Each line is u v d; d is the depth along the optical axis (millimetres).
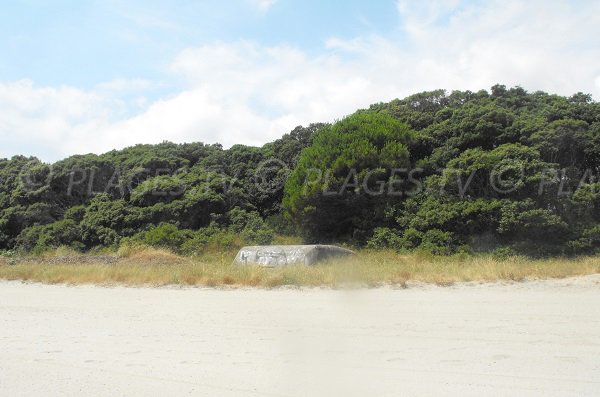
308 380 5375
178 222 28250
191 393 5078
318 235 26125
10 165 35719
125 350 6766
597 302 9664
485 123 25078
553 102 28797
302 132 35562
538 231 21484
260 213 31797
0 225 30953
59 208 31953
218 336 7445
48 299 11891
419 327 7621
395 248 22953
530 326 7473
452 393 4836
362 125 26312
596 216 22906
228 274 14398
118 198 31625
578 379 5102
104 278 15250
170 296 12070
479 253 21547
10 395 5148
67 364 6176
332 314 8930
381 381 5250
